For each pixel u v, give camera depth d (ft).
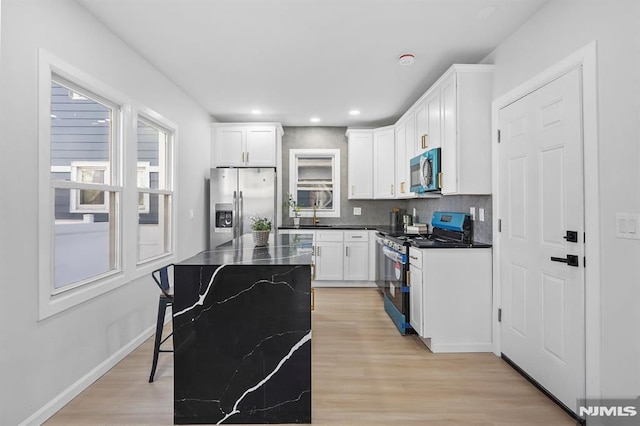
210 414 5.79
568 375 6.08
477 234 9.54
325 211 17.38
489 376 7.45
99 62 7.41
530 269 7.18
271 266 5.78
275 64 9.61
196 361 5.78
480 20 7.26
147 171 9.98
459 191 8.62
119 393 6.74
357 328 10.42
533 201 7.06
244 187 14.30
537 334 6.97
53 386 6.12
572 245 5.98
